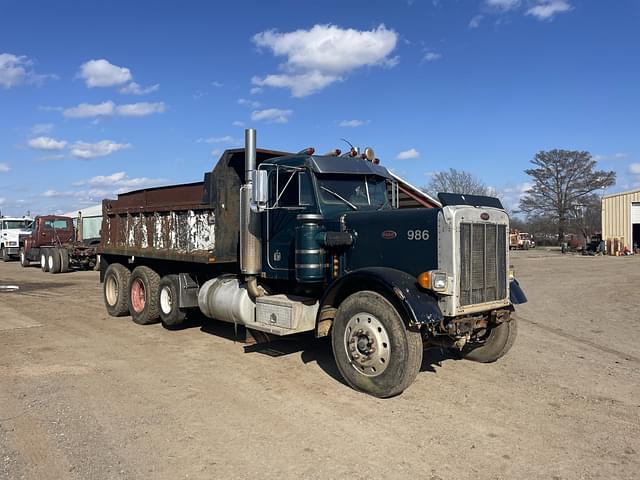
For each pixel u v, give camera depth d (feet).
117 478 12.60
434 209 19.11
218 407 17.48
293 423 16.06
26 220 114.73
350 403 17.88
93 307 40.68
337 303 21.17
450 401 18.13
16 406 17.53
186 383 20.16
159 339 28.37
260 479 12.54
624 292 51.55
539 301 45.39
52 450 14.14
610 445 14.58
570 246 173.88
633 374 21.80
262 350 25.62
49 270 78.23
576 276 70.54
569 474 12.87
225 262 27.40
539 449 14.29
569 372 22.00
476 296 19.40
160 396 18.61
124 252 35.24
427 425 15.93
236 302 24.89
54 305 41.75
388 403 17.89
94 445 14.46
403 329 17.79
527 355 25.04
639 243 141.69
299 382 20.27
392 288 17.83
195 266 30.55
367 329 18.61
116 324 33.06
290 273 22.94
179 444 14.52
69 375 21.24
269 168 23.88
